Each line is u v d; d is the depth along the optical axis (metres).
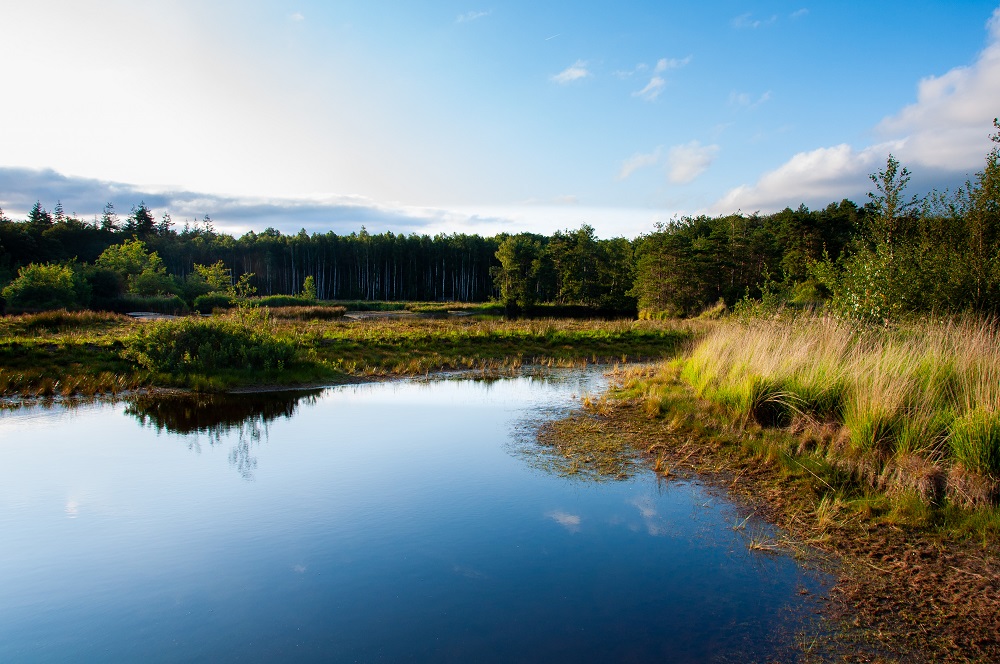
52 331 24.19
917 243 13.07
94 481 7.80
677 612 4.56
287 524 6.38
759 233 67.50
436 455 8.97
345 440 9.92
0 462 8.62
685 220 97.31
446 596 4.88
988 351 8.62
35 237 94.31
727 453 8.35
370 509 6.79
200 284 67.69
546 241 124.38
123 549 5.80
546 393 14.54
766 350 11.17
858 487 6.66
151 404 13.16
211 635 4.38
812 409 9.00
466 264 116.31
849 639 4.13
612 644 4.16
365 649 4.17
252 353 16.73
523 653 4.08
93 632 4.43
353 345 21.16
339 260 112.69
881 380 8.10
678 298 57.06
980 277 11.97
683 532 6.02
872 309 12.52
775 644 4.11
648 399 11.95
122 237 115.94
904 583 4.78
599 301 77.81
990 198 12.34
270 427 10.91
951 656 3.89
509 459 8.70
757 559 5.38
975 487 5.93
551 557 5.55
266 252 110.06
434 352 21.56
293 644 4.25
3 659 4.08
